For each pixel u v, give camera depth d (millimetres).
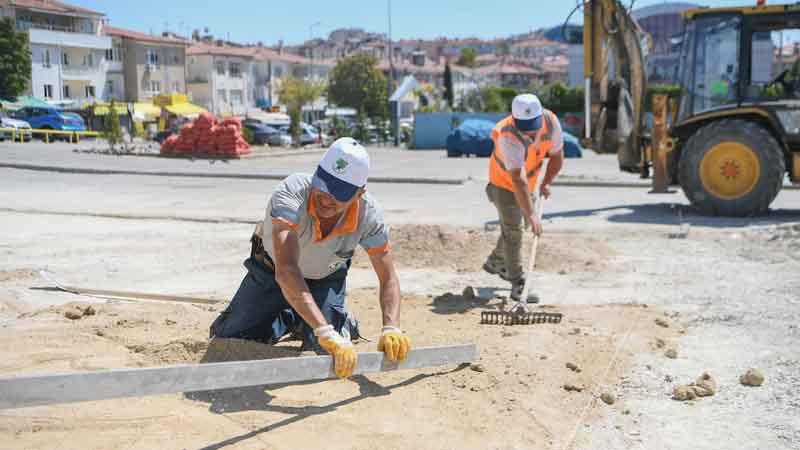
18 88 52031
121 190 17078
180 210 13250
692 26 12719
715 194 12398
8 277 7160
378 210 4062
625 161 13828
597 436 3699
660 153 13031
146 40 66000
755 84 12352
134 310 5730
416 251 8578
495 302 6527
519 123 6148
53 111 42562
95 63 62469
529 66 130750
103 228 10812
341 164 3598
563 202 15148
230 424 3533
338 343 3445
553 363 4598
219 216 12172
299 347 4750
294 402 3834
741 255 8805
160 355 4297
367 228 4008
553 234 10305
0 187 17250
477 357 4551
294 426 3531
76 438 3332
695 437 3719
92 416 3557
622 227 11148
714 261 8445
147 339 4711
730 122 12242
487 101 63906
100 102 57938
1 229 10516
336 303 4445
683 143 13219
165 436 3373
